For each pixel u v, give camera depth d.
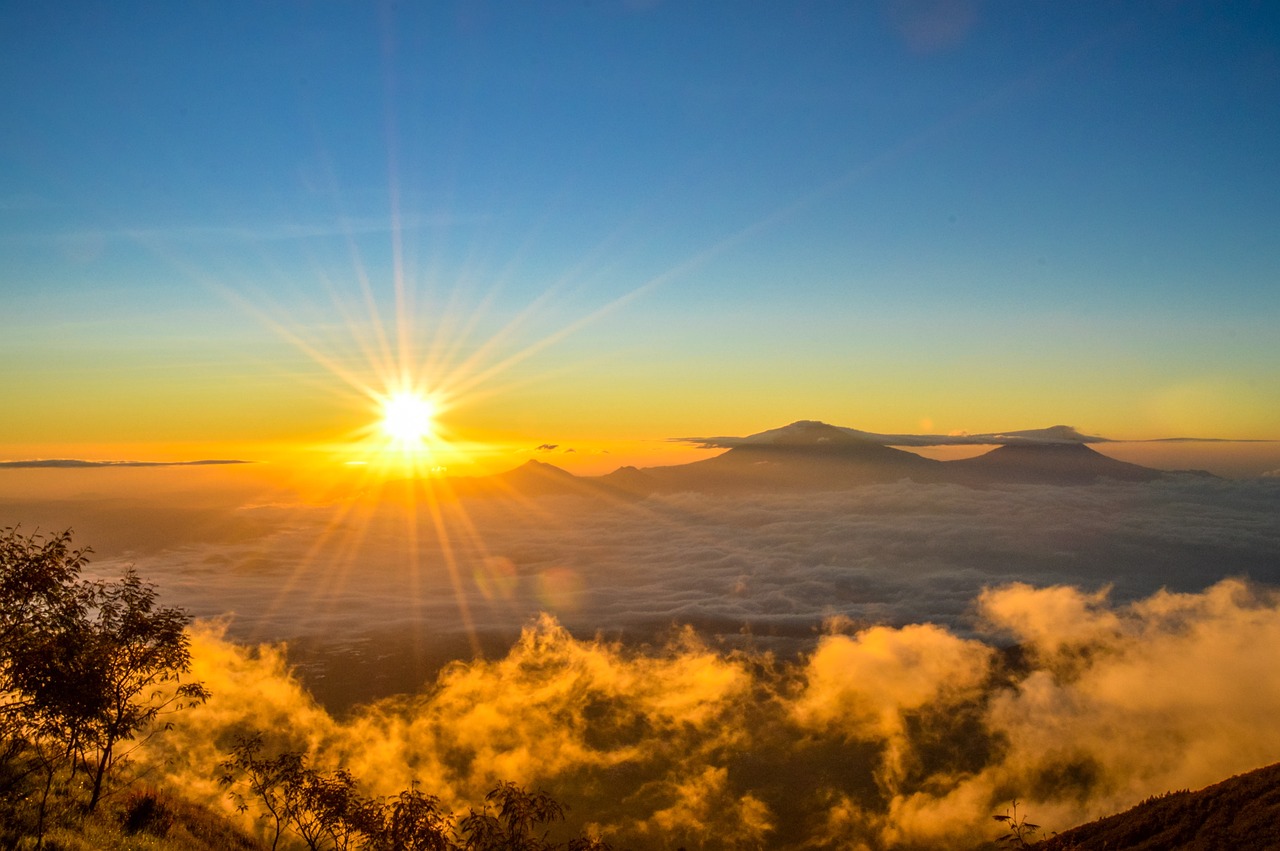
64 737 18.34
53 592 16.69
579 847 18.95
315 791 20.05
